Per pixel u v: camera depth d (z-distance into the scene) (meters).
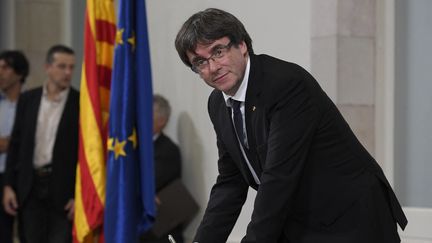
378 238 5.08
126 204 8.88
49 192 9.76
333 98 8.36
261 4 9.30
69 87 10.02
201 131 10.08
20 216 9.99
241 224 9.37
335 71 8.34
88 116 9.11
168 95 10.62
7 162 10.16
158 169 9.99
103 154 9.11
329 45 8.40
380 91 8.54
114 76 8.93
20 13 14.02
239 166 5.34
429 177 8.23
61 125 9.80
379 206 5.13
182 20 10.36
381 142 8.54
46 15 14.02
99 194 9.00
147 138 8.95
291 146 4.83
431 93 8.23
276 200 4.82
